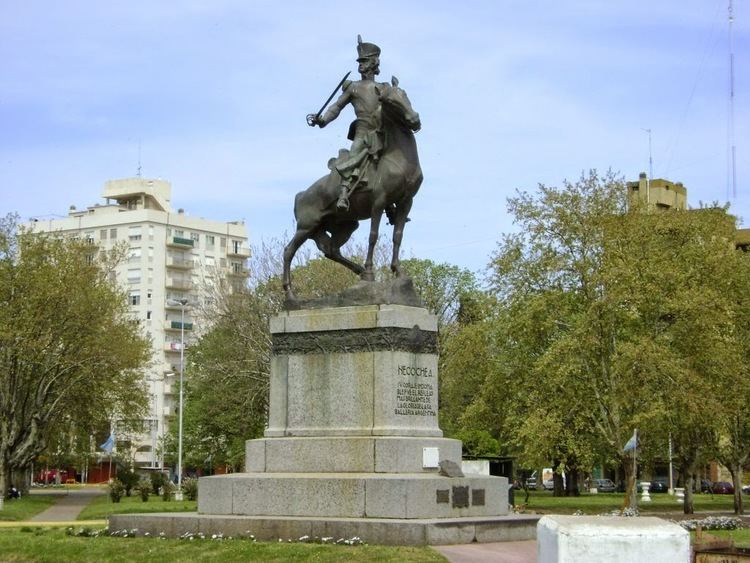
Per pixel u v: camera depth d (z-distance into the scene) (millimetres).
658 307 43594
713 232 46812
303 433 18859
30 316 53562
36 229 122500
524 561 14711
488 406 49250
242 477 18375
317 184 20172
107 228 121125
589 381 44250
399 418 18297
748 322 48625
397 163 19406
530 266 46844
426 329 18938
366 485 17109
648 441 47875
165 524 18469
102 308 56875
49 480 109125
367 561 14688
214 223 125938
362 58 20344
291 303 19922
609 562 6895
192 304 74750
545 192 46938
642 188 96000
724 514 47625
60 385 58938
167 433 103750
